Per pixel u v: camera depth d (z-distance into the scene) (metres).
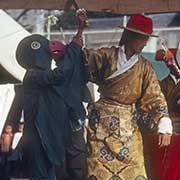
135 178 6.91
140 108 7.00
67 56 6.77
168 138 6.88
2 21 14.70
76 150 7.31
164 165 7.39
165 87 7.88
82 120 6.84
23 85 6.79
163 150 7.36
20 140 6.81
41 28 24.12
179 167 7.42
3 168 7.04
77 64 6.79
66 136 6.78
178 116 7.74
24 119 6.77
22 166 6.91
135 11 7.17
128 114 6.94
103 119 6.95
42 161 6.72
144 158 7.27
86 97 6.92
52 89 6.71
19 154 6.87
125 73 6.89
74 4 7.07
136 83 6.91
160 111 6.91
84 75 6.87
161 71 12.61
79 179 7.34
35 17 24.25
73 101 6.76
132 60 6.90
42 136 6.66
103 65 6.91
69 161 7.32
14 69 13.49
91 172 6.96
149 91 6.94
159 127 6.87
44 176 6.73
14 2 7.05
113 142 6.90
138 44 6.90
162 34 21.45
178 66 7.90
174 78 7.86
